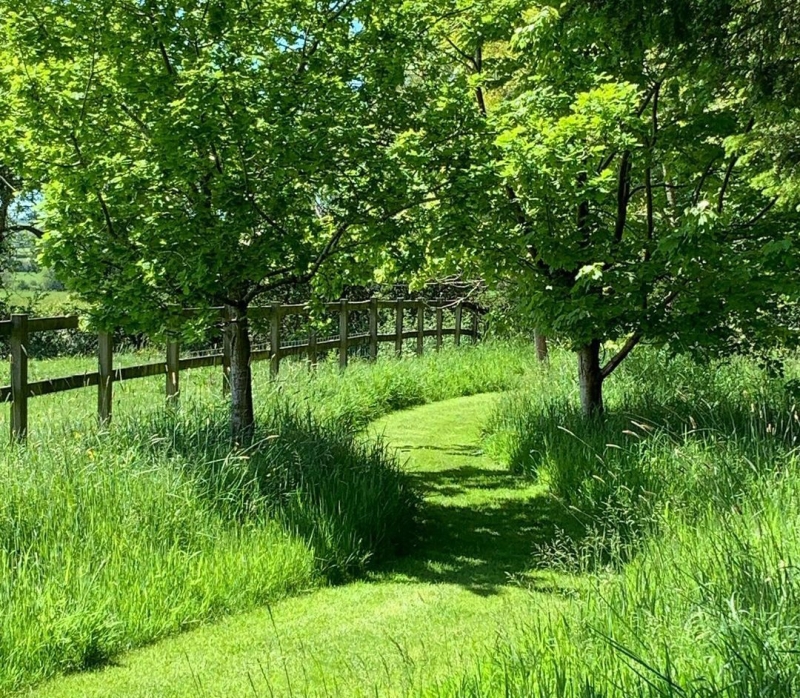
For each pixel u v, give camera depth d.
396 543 7.52
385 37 7.93
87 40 7.21
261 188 7.32
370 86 7.79
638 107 9.30
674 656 3.80
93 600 5.48
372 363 16.67
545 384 13.05
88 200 7.26
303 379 12.70
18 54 7.30
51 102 7.12
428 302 21.80
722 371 11.38
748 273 8.16
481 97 10.33
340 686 4.63
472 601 6.09
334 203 7.92
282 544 6.58
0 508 6.11
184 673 4.99
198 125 6.71
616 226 9.71
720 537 5.16
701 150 9.04
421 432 13.21
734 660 3.50
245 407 8.37
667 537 5.59
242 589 6.14
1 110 7.34
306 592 6.40
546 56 9.11
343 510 7.14
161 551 6.17
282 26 7.77
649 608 4.45
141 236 7.36
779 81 8.48
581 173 9.09
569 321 8.65
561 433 9.86
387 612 5.92
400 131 8.32
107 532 6.13
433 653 5.05
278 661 5.12
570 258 8.84
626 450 8.27
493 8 9.38
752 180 9.15
